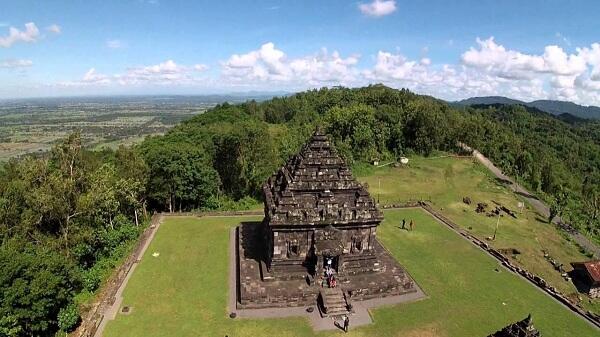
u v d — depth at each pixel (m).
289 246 40.53
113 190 53.75
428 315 36.94
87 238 47.09
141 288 40.03
